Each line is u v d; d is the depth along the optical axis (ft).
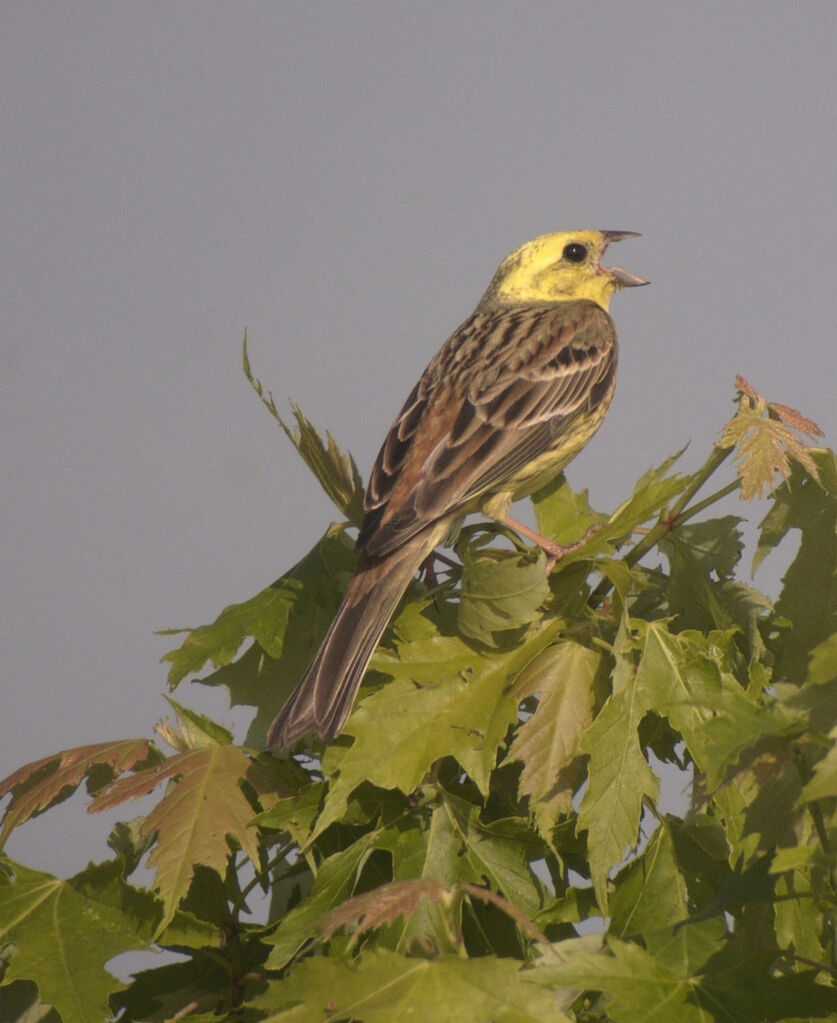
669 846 17.43
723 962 15.38
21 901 17.35
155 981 18.12
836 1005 14.78
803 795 13.38
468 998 14.46
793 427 20.26
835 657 13.99
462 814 17.97
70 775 19.16
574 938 16.78
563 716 18.21
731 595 20.58
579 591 19.58
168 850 17.26
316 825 17.52
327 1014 14.47
